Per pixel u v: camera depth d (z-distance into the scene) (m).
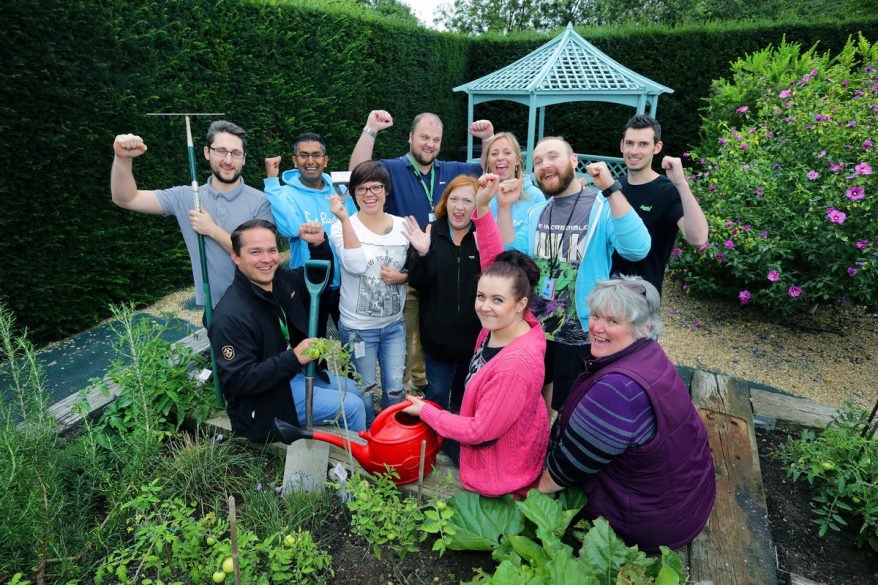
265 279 2.43
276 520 2.16
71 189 4.23
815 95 5.57
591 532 1.82
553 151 2.59
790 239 4.77
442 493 2.32
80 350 4.17
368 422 3.24
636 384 1.80
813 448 2.62
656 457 1.84
